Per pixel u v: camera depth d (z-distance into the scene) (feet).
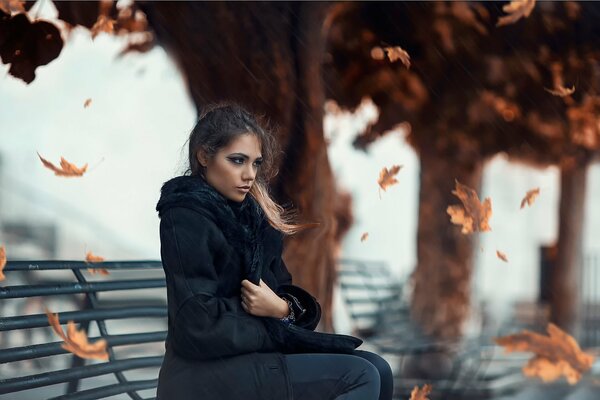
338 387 9.98
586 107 23.45
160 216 10.06
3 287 10.88
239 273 10.16
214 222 9.93
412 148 30.14
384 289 28.66
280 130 16.60
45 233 41.32
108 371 12.04
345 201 34.37
